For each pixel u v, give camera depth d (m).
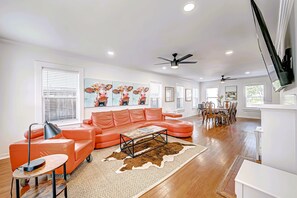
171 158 2.48
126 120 4.12
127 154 2.65
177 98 7.08
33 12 1.73
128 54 3.37
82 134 2.52
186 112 7.70
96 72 3.98
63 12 1.74
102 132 3.11
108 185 1.74
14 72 2.67
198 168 2.15
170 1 1.54
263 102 6.53
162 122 4.11
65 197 1.43
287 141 1.04
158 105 6.07
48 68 3.12
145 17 1.85
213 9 1.68
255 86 6.80
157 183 1.78
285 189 0.77
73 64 3.53
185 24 2.03
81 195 1.57
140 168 2.14
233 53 3.28
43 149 1.75
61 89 3.35
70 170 1.82
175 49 3.04
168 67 4.79
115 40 2.58
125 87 4.72
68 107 3.47
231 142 3.39
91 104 3.86
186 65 4.46
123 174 1.98
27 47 2.80
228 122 5.62
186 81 7.68
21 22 1.96
